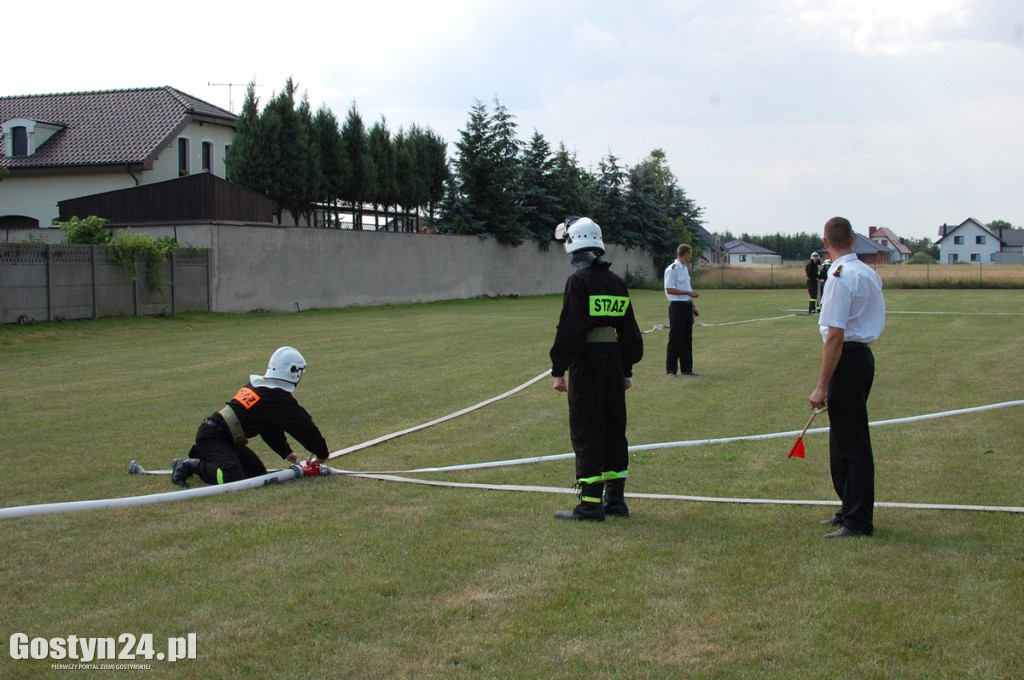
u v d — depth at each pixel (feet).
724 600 13.12
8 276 61.36
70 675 10.92
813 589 13.55
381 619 12.49
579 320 17.20
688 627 12.17
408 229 142.61
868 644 11.60
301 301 91.91
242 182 102.78
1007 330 63.77
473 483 20.47
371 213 133.59
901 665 11.02
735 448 24.36
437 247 117.08
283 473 20.66
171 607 12.94
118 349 52.54
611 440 17.75
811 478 20.85
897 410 30.19
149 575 14.25
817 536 16.24
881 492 19.40
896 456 23.04
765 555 15.16
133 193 85.92
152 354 49.78
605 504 17.85
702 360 46.03
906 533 16.38
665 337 59.67
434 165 143.54
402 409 31.22
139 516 17.67
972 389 34.91
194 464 20.47
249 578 14.10
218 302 81.46
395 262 107.86
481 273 128.77
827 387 16.57
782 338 58.85
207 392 35.47
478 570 14.46
